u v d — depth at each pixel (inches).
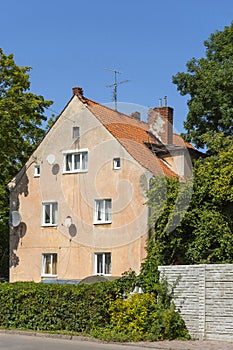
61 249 1250.0
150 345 646.5
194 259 984.9
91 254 1202.6
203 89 1358.3
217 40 1433.3
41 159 1306.6
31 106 1350.9
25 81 1360.7
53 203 1282.0
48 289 772.6
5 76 1346.0
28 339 703.7
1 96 1347.2
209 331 690.2
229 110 1305.4
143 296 719.1
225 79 1326.3
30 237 1300.4
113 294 732.0
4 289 811.4
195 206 1010.7
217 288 692.1
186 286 716.7
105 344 658.8
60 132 1286.9
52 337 722.2
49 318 762.8
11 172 1449.3
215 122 1371.8
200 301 699.4
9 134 1326.3
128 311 706.2
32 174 1320.1
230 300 680.4
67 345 645.9
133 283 740.0
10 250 1323.8
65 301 753.6
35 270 1280.8
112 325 716.0
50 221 1279.5
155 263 786.2
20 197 1330.0
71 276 1224.8
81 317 736.3
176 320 705.0
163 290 724.0
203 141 1306.6
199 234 989.2
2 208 1546.5
